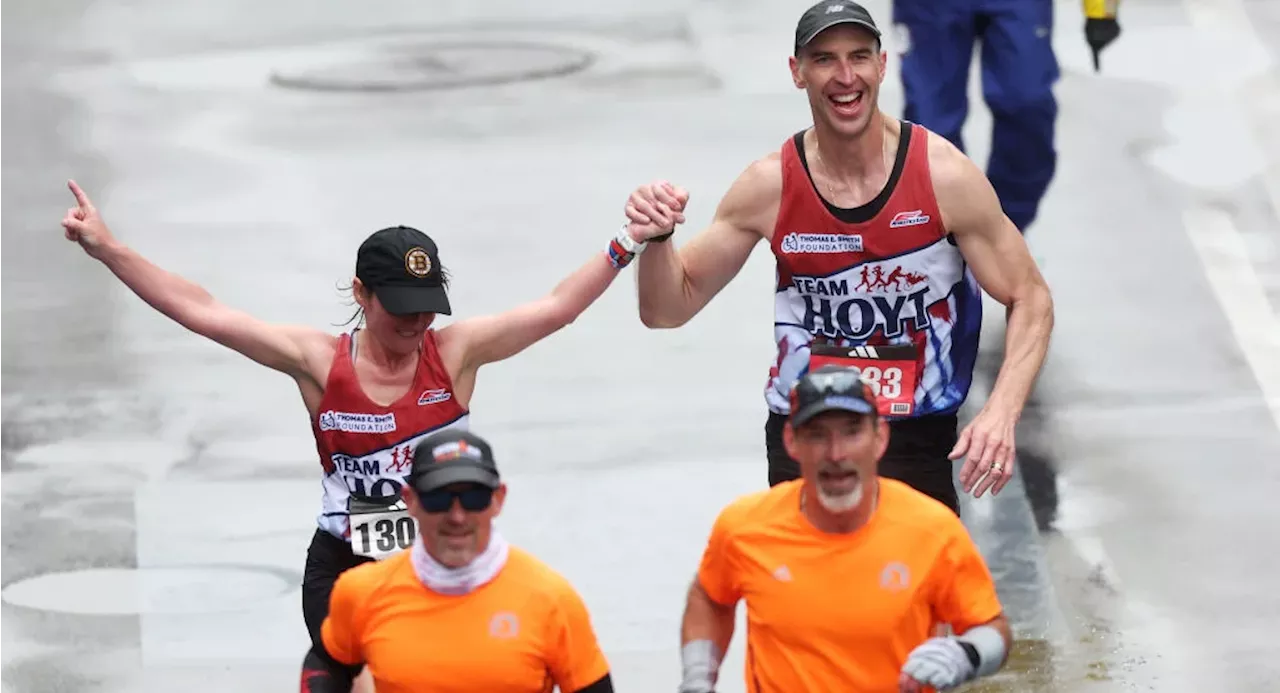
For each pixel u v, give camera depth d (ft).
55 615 84.28
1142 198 124.88
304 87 160.04
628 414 101.86
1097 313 110.32
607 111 148.25
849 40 68.59
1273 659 75.72
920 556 55.62
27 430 103.45
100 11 188.96
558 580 55.21
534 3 183.73
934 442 73.97
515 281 117.80
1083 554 85.20
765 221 72.69
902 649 56.08
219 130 150.20
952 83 105.91
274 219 130.93
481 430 100.53
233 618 83.66
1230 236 119.24
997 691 73.56
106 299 121.90
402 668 55.01
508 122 146.72
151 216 132.26
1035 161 107.45
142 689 77.92
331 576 68.69
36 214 134.82
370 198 133.49
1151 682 74.08
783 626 56.29
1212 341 106.73
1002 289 72.28
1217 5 161.17
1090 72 147.13
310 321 114.73
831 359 73.05
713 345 110.42
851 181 71.15
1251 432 96.58
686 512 90.79
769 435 75.20
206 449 100.83
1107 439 96.37
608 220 126.62
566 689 55.77
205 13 187.62
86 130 151.53
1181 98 141.38
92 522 93.04
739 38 167.32
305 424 103.91
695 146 138.62
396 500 67.26
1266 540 85.97
